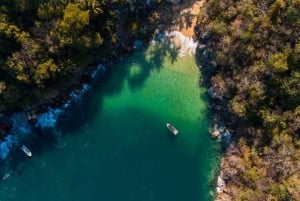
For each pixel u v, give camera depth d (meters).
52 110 76.88
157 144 76.31
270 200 65.44
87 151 77.00
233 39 67.19
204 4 73.75
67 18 64.50
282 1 62.09
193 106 75.94
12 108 75.12
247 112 69.00
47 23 65.94
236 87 69.31
